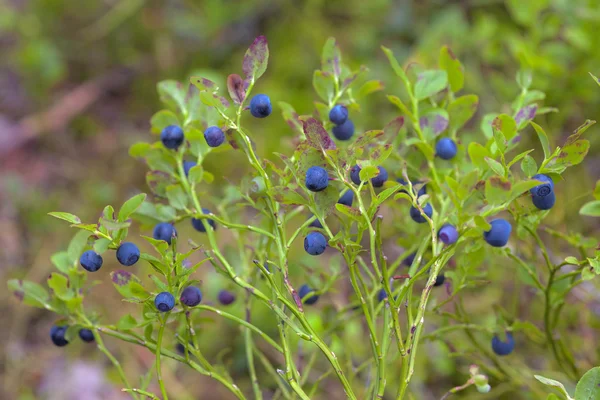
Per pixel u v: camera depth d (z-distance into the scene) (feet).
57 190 3.51
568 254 2.22
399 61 3.52
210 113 1.67
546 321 1.78
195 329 1.73
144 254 1.54
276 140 3.21
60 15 4.12
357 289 1.54
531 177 1.56
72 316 1.69
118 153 3.66
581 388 1.51
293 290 1.55
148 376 1.70
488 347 2.13
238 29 3.93
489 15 3.51
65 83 4.01
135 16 4.07
